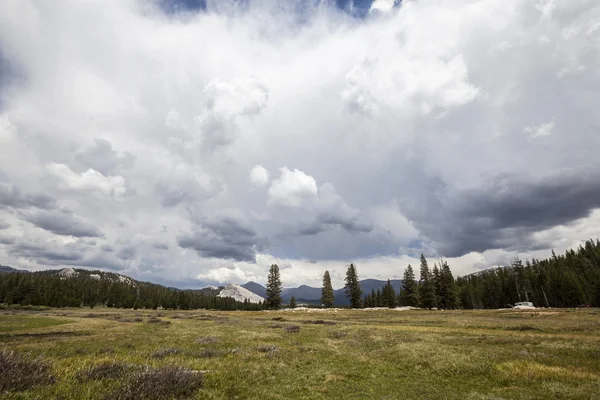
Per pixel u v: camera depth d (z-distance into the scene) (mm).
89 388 9578
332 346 22109
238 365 15070
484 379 12703
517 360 14883
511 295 107562
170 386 10094
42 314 66062
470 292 119750
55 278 155875
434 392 11406
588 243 124375
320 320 50406
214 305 171375
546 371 12734
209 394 10305
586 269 99562
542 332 28344
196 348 20625
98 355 17547
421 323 41562
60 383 10086
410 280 99875
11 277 135125
